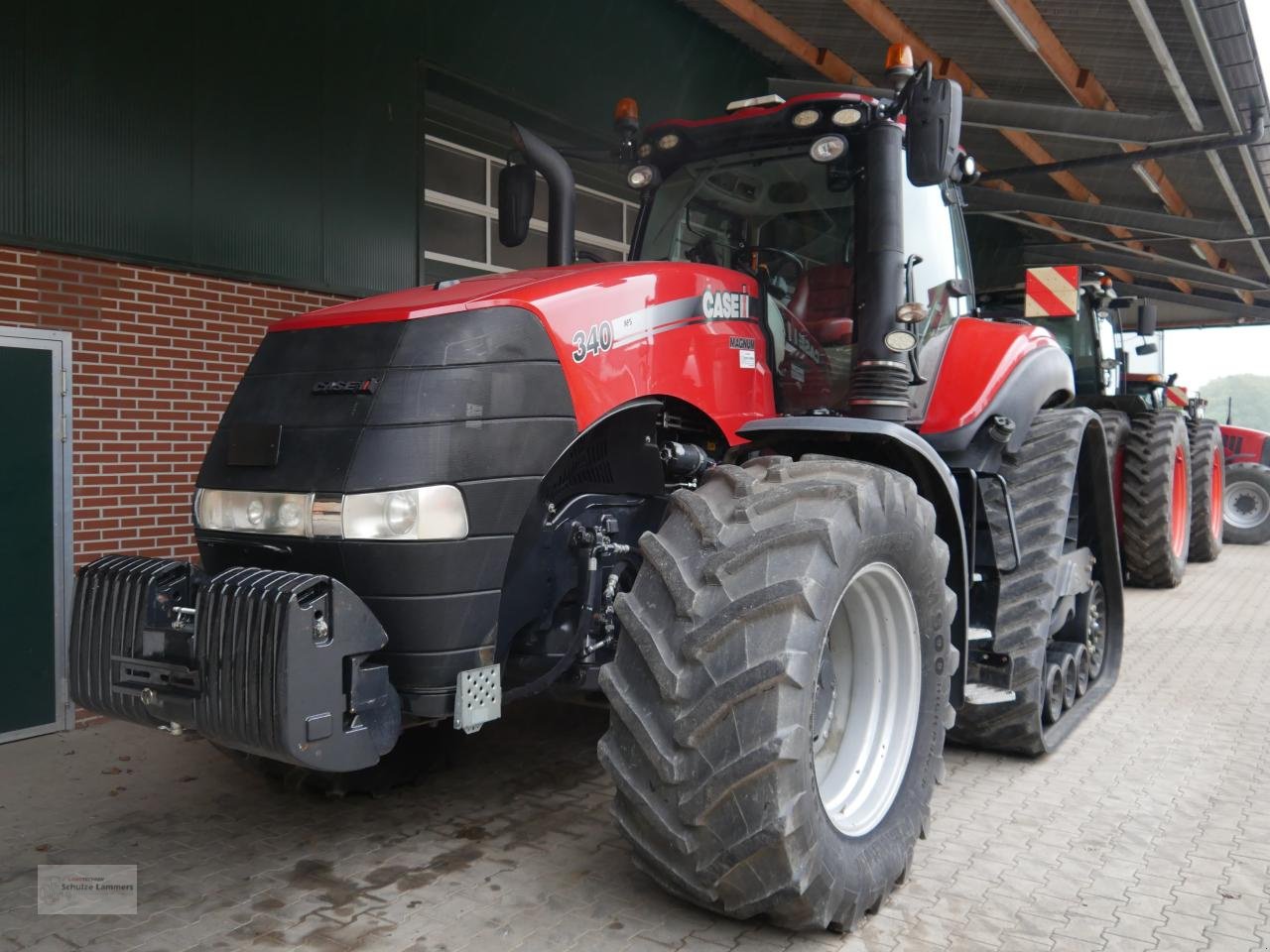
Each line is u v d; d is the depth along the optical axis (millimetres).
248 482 2674
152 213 4672
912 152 2986
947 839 3215
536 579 2826
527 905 2705
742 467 2770
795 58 8953
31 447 4297
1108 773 3844
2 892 2789
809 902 2408
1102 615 5133
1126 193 10219
